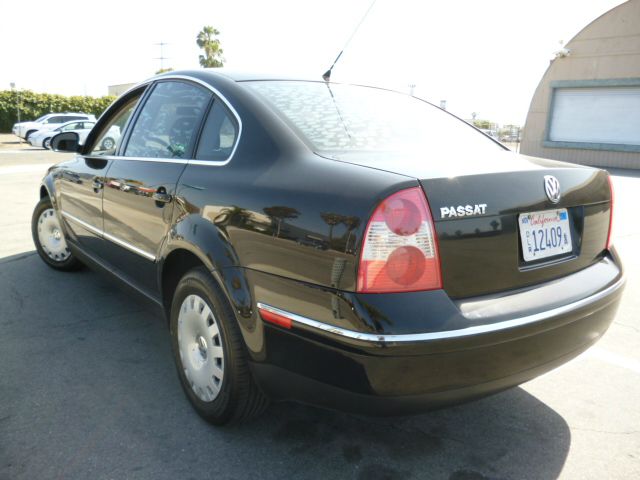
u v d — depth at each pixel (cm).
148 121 304
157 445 228
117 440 231
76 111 3553
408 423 249
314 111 245
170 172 261
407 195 173
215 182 229
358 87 292
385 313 168
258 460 220
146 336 337
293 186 196
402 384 172
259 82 262
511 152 262
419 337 167
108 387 275
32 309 378
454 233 179
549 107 2041
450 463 221
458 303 180
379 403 178
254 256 202
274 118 228
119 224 307
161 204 261
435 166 195
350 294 172
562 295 202
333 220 178
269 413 255
